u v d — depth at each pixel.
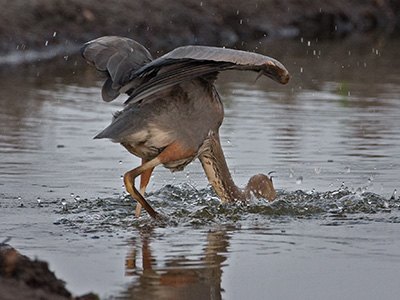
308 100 24.33
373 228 12.09
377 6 46.34
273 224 12.41
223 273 9.94
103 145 18.19
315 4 43.88
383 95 25.20
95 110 22.59
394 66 31.81
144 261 10.34
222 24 38.75
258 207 13.17
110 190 14.27
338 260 10.46
